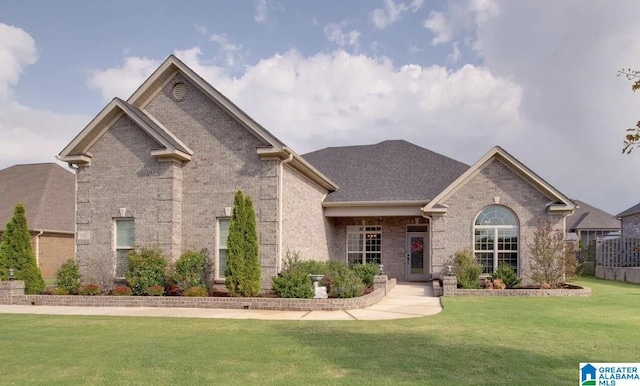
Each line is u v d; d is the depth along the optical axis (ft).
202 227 53.88
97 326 34.35
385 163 82.89
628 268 73.97
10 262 51.49
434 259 63.41
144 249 51.42
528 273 60.85
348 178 78.89
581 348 26.12
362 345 27.07
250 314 40.55
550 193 60.44
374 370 21.81
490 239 62.69
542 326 32.94
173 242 52.80
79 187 55.77
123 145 54.85
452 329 31.96
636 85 15.20
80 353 25.72
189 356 24.76
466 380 20.24
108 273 52.70
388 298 52.03
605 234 137.80
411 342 27.78
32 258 52.75
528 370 21.75
